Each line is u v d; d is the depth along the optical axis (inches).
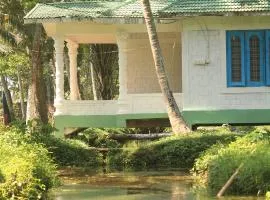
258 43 973.8
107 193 545.6
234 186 522.0
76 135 1044.5
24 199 470.6
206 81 977.5
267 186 510.3
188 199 495.8
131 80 1110.4
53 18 973.2
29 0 1312.7
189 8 956.0
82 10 1002.1
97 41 1160.8
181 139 823.7
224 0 971.3
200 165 637.9
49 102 1849.2
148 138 1055.0
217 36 977.5
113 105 1002.1
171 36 1113.4
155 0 1031.0
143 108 987.3
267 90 965.8
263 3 951.6
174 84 1119.0
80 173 728.3
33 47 1259.8
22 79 2075.5
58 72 1011.9
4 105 1632.6
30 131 839.7
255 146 588.7
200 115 973.8
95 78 1583.4
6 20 1328.7
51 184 581.6
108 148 887.1
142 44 1110.4
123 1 1062.4
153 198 507.8
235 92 971.3
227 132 856.9
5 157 569.3
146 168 786.8
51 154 818.8
